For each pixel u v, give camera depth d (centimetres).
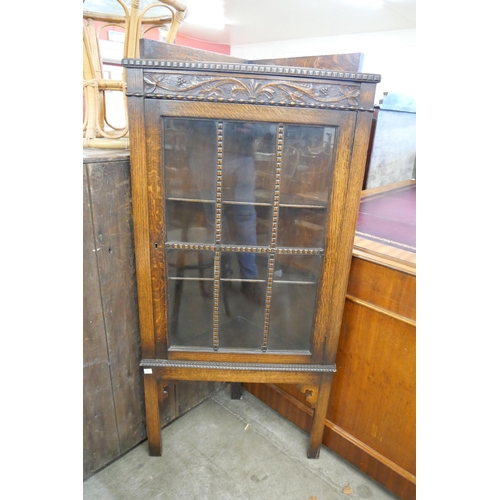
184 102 86
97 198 99
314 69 84
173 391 144
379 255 110
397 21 398
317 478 127
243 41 631
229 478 125
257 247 101
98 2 120
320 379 116
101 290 107
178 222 99
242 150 93
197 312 109
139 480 123
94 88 113
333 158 92
